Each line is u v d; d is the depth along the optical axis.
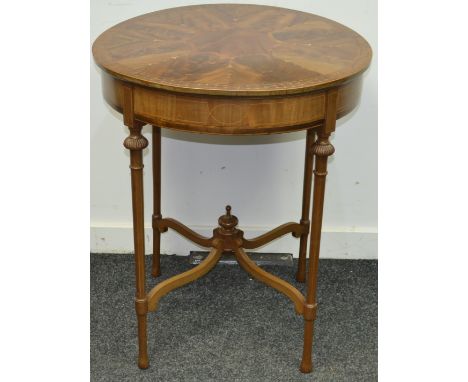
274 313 1.99
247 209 2.22
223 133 1.45
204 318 1.97
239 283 2.13
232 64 1.50
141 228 1.65
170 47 1.60
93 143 2.13
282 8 1.90
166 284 1.81
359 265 2.23
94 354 1.83
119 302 2.03
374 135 2.10
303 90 1.40
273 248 2.27
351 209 2.21
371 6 1.96
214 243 1.97
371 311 2.01
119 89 1.50
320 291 2.09
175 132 2.10
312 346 1.85
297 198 2.20
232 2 2.00
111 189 2.20
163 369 1.78
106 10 1.98
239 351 1.84
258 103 1.42
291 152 2.13
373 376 1.76
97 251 2.28
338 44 1.64
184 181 2.18
